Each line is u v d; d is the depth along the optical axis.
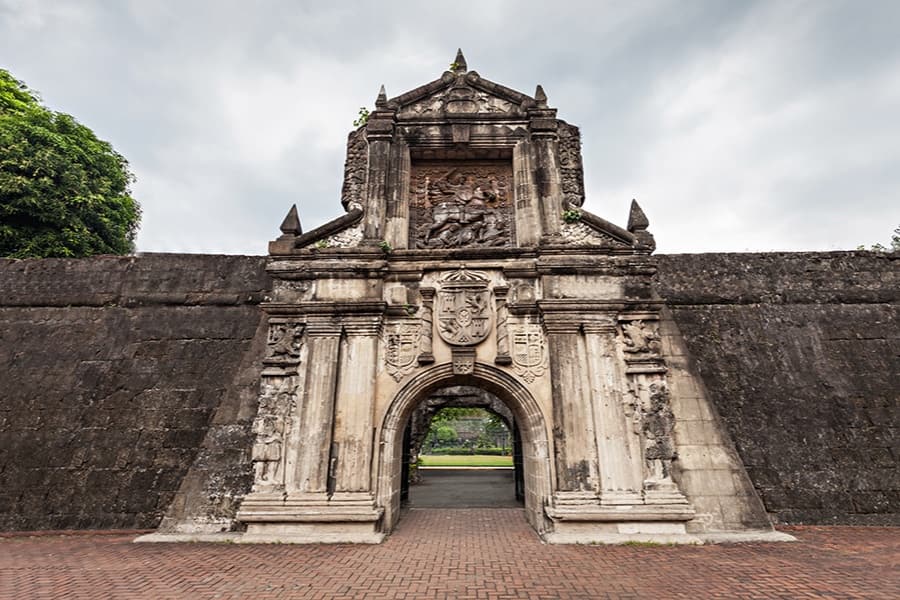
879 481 12.91
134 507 12.63
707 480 11.67
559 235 13.29
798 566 8.88
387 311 12.68
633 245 12.92
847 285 16.50
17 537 11.68
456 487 23.06
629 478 11.30
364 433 11.67
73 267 17.16
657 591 7.63
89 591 7.69
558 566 9.00
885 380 14.59
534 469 12.12
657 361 12.12
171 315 16.31
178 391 14.62
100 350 15.52
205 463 12.05
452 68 15.29
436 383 12.48
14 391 14.57
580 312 12.45
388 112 14.30
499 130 14.36
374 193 13.65
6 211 20.50
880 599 7.14
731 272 16.81
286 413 11.89
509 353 12.34
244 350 15.45
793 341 15.44
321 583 8.06
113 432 13.85
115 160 26.02
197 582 8.11
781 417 13.98
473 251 13.02
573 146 14.56
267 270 12.94
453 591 7.70
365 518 10.93
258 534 10.97
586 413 11.75
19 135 21.39
